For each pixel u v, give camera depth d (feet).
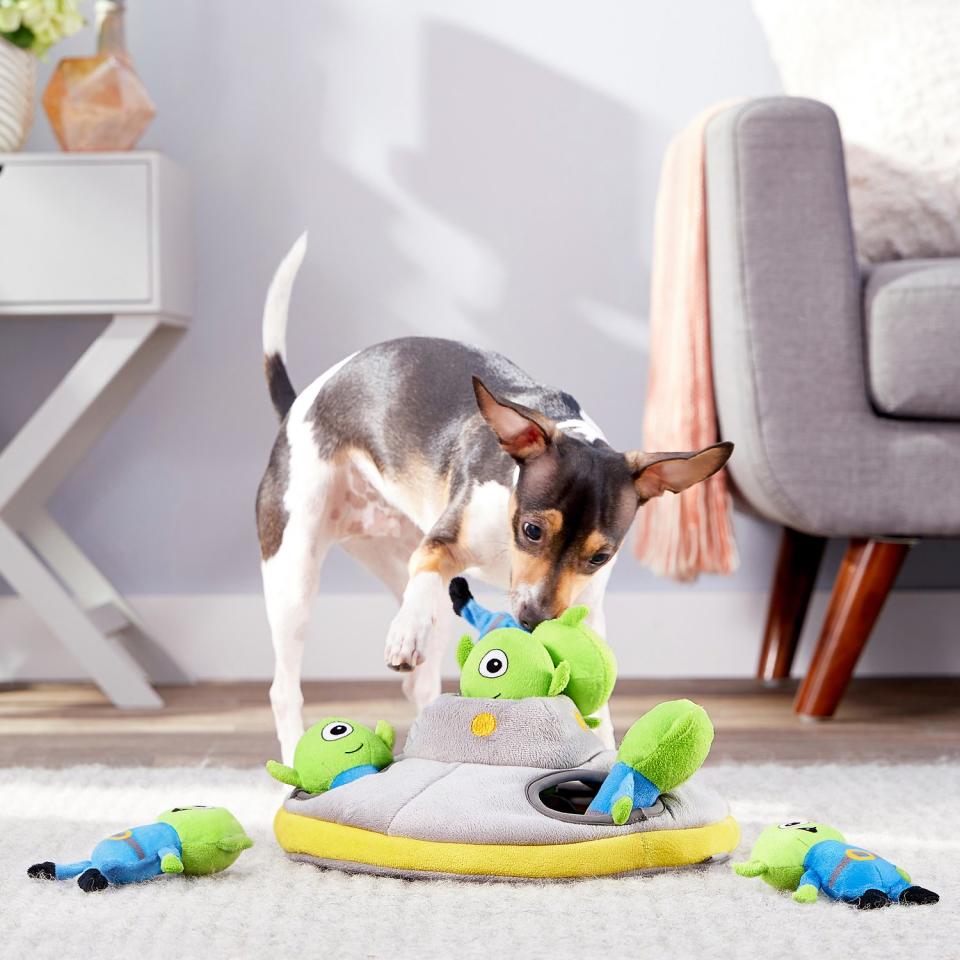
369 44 9.72
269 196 9.73
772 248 7.23
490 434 5.66
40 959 3.47
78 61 8.75
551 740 4.51
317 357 9.76
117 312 8.50
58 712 8.20
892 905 3.92
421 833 4.19
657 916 3.83
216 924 3.76
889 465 7.25
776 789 5.75
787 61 8.82
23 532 9.23
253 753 6.84
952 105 8.11
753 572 9.69
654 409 8.48
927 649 9.66
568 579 5.17
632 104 9.75
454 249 9.75
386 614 9.61
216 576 9.75
